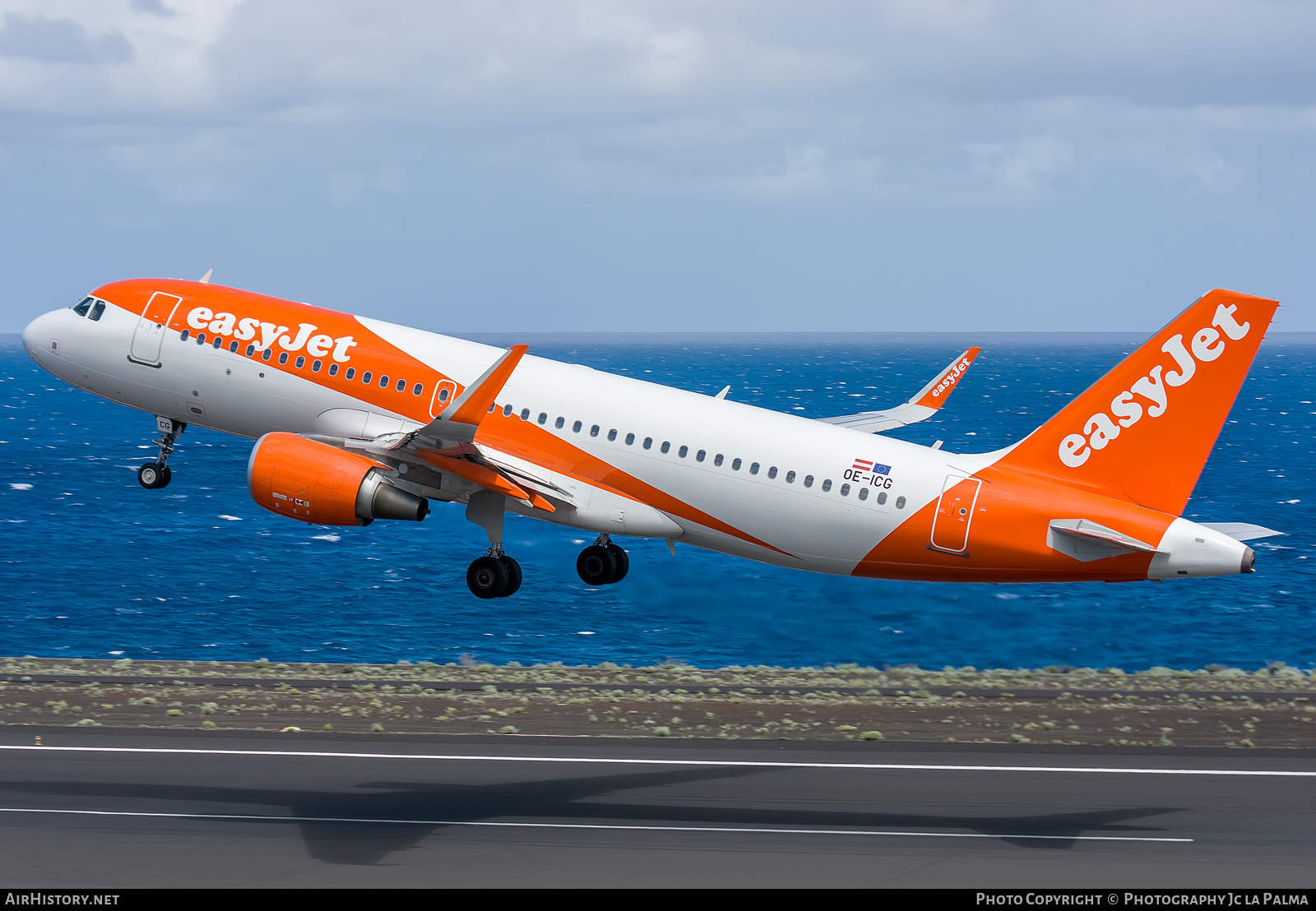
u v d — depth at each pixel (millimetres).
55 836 56406
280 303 116000
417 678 99188
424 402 108125
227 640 199250
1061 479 101188
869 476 103500
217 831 57250
